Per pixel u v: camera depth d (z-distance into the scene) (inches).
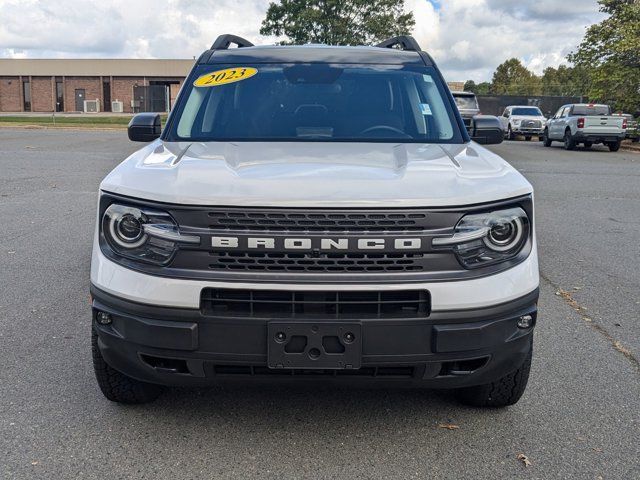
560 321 209.2
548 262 285.0
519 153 911.7
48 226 336.2
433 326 115.2
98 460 124.0
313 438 133.3
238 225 113.5
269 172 123.6
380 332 114.1
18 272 253.0
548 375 166.7
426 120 169.5
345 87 176.7
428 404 148.8
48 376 160.6
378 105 172.2
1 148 792.9
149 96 1973.4
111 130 1285.7
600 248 313.1
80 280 243.6
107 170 569.9
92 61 2329.0
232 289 113.4
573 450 130.1
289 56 188.1
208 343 115.1
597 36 1157.7
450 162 134.7
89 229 330.6
